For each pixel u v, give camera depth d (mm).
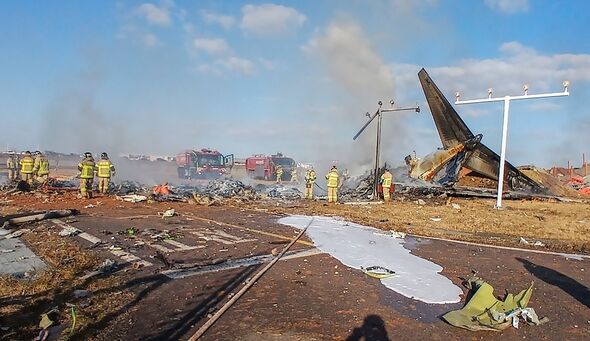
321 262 8445
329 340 4812
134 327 4973
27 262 7473
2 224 11031
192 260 8234
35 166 23422
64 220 12375
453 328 5355
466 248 10719
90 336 4648
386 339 4934
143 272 7254
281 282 6980
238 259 8422
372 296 6461
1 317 5000
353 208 19234
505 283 7508
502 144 20047
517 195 24906
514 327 5469
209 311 5559
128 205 16766
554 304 6453
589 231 14008
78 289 6152
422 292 6746
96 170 20484
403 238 11789
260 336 4844
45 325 4785
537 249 10992
